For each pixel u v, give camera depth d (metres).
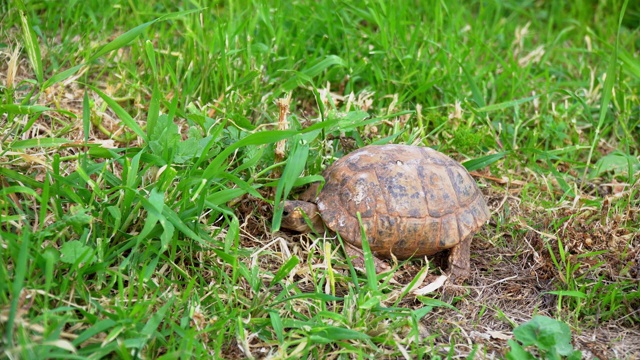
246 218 1.32
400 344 1.20
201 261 1.25
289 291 1.26
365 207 1.27
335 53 1.58
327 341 1.18
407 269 1.31
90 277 1.21
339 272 1.29
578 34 1.78
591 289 1.29
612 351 1.22
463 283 1.30
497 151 1.48
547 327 1.20
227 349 1.19
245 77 1.44
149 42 1.37
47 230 1.19
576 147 1.47
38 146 1.29
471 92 1.56
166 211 1.21
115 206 1.21
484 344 1.23
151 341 1.16
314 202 1.30
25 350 1.11
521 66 1.66
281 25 1.55
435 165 1.30
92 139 1.38
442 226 1.28
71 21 1.54
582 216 1.38
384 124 1.46
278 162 1.34
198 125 1.37
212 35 1.52
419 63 1.56
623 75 1.63
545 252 1.34
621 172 1.46
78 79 1.46
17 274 1.13
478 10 1.85
